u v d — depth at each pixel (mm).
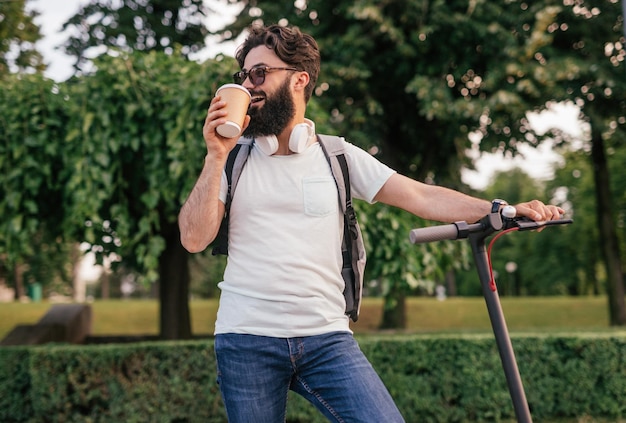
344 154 1842
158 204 6230
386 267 5871
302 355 1706
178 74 5859
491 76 8383
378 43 9438
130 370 4977
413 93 9867
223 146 1689
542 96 8867
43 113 5695
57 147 5723
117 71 5555
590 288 34656
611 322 11070
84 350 4953
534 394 5238
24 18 9258
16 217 5637
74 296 32062
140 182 5969
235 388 1716
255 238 1732
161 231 6699
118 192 5914
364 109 9594
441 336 5297
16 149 5562
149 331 13023
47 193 6082
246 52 1833
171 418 4977
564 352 5293
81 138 5555
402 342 5164
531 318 15102
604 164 11148
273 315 1703
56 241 6551
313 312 1711
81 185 5516
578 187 24984
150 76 5727
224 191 1780
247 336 1710
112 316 13781
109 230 6066
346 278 1819
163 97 5621
